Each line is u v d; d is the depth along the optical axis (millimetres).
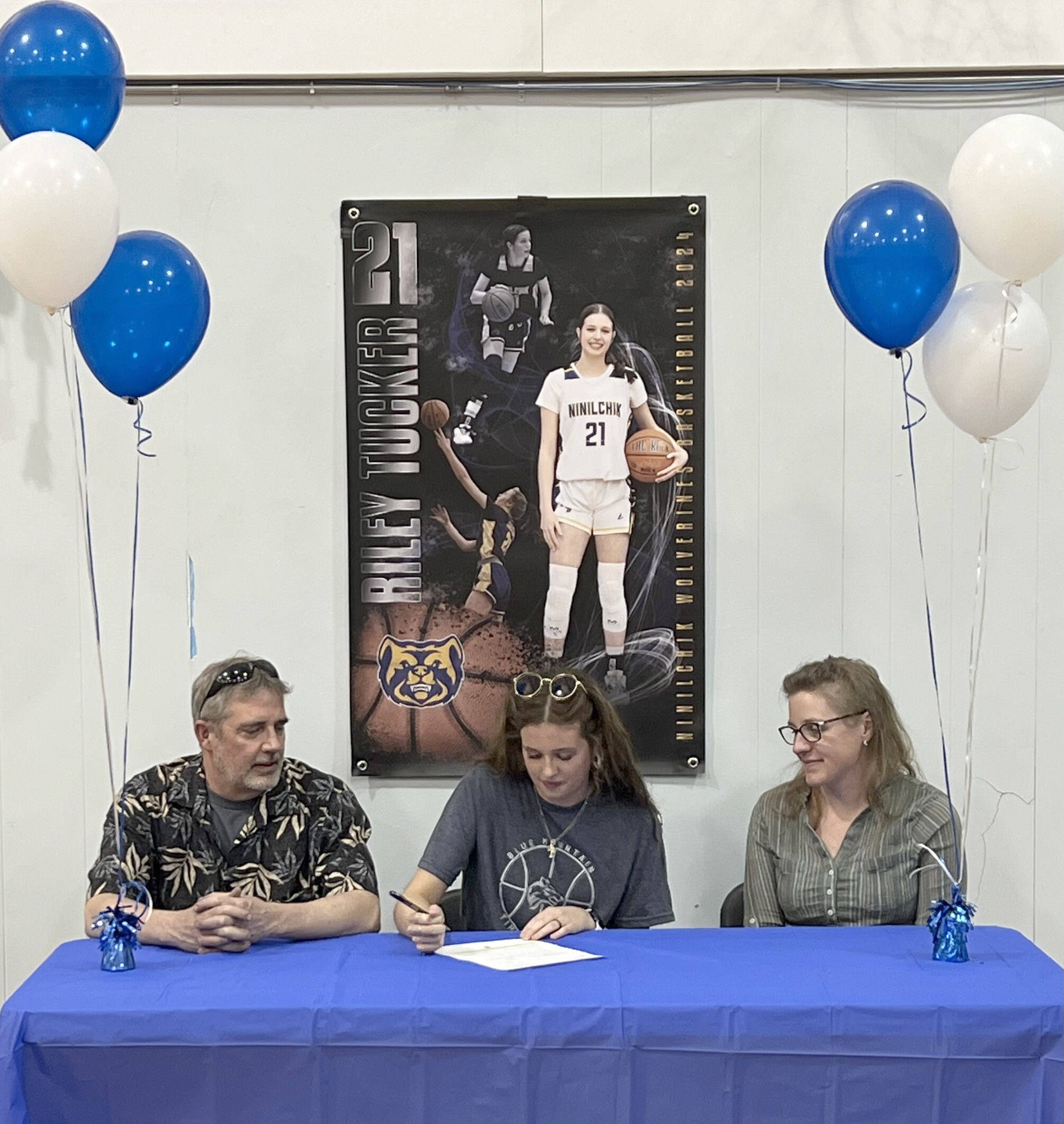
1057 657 3254
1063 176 2291
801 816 2865
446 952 2330
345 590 3277
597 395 3223
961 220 2369
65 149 2230
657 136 3229
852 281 2461
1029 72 3207
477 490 3240
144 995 2068
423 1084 2006
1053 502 3246
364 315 3230
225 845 2752
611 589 3236
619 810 2814
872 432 3250
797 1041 1997
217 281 3250
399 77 3201
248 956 2316
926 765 3275
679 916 3279
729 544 3262
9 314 3236
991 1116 2012
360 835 2797
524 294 3227
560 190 3238
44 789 3275
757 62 3178
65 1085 2006
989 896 3279
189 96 3238
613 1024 1998
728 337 3242
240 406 3262
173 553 3268
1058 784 3264
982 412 2463
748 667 3262
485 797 2818
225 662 2820
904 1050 1996
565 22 3176
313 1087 2006
